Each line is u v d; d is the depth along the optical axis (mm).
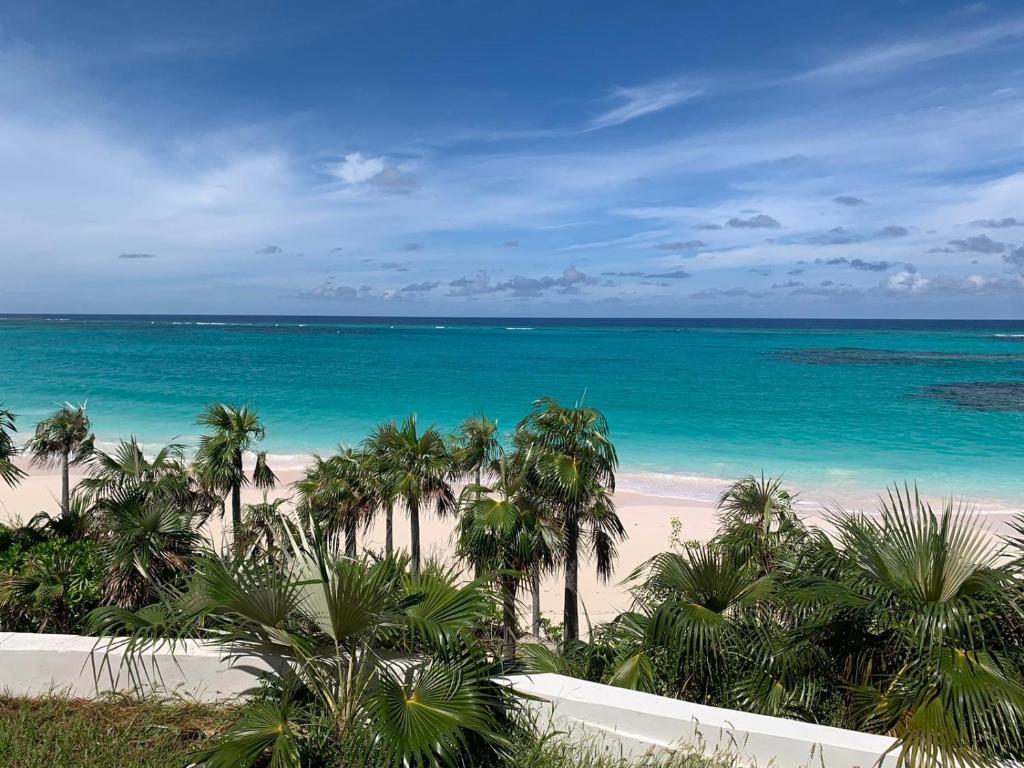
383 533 23078
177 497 11930
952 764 4297
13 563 9086
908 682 5094
